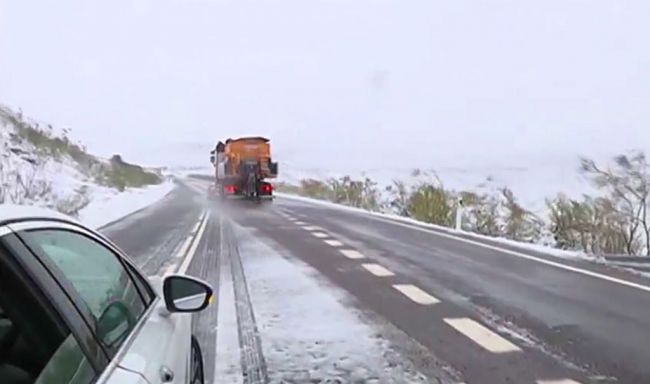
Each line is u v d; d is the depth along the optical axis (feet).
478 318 27.40
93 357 8.27
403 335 24.61
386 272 39.01
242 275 37.17
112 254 11.63
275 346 23.03
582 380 19.70
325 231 64.13
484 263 43.52
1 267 7.72
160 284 14.19
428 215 81.10
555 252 49.60
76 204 81.71
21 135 115.14
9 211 8.57
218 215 84.53
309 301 30.35
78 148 144.46
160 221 73.36
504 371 20.47
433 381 19.52
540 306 29.86
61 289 8.46
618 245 57.16
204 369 20.44
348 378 19.76
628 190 66.23
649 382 19.63
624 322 26.86
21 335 7.94
